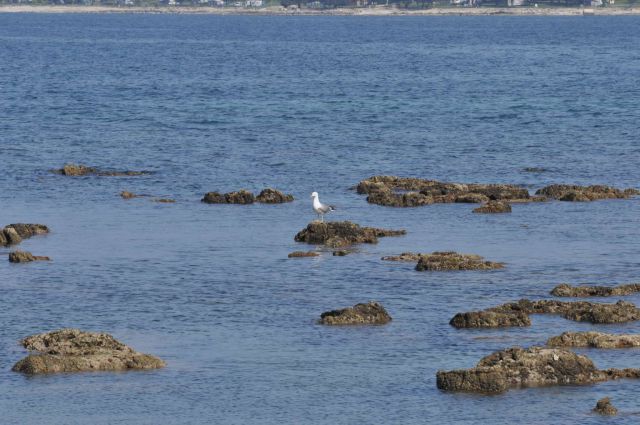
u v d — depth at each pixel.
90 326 37.59
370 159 73.62
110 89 124.00
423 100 113.06
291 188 63.62
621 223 54.22
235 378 33.09
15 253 46.28
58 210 57.00
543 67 168.25
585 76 148.88
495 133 86.38
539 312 39.03
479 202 58.53
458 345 35.75
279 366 34.03
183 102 109.19
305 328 37.47
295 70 160.12
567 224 53.88
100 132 85.12
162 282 43.16
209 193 59.28
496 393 32.03
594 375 32.88
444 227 53.16
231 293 41.59
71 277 43.81
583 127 90.00
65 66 164.38
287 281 43.25
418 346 35.69
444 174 68.56
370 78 145.25
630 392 31.97
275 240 50.47
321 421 30.22
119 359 33.97
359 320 37.94
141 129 87.25
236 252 48.03
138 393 32.00
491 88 128.88
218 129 87.81
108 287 42.38
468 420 30.22
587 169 70.31
